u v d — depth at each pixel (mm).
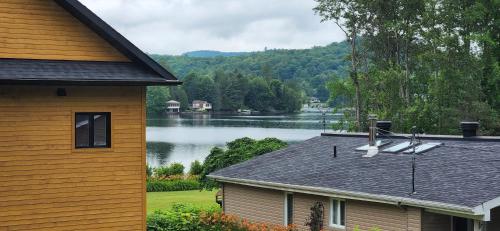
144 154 21109
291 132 122312
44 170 19688
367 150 26156
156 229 23594
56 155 19859
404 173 22719
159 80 20422
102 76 19812
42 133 19672
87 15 20094
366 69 61688
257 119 178375
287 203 25531
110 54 20781
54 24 20094
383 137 28156
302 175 25297
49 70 19422
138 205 21031
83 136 20359
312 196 24391
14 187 19297
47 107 19750
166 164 71562
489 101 54406
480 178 20594
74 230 20078
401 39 58125
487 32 52219
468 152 23594
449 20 53406
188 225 24562
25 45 19734
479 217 18703
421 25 55781
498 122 49562
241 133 121938
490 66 53438
